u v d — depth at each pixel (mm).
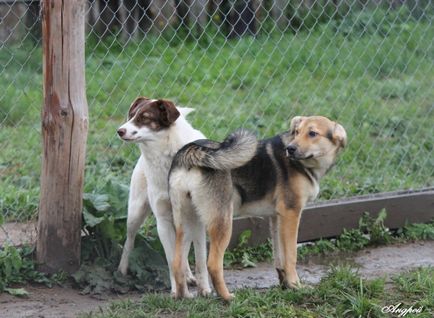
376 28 13641
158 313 7180
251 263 9211
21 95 12438
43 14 7957
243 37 14953
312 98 13672
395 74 14469
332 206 9875
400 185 11297
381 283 7715
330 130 8016
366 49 13398
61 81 7992
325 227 9852
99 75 13531
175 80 13172
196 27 15750
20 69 12312
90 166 11086
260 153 8047
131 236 8391
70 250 8297
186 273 8445
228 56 14695
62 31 7914
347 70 14086
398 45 14117
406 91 14336
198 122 12797
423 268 8469
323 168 8094
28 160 11578
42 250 8281
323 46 13594
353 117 13406
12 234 9359
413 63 14445
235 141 7262
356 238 9930
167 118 7688
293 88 13977
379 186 11211
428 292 7625
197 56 14875
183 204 7473
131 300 7598
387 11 13195
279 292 7582
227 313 7043
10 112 12070
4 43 11781
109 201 8750
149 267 8422
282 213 8008
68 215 8242
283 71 14094
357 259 9492
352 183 11281
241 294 7555
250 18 14844
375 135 13227
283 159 8047
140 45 12734
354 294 7477
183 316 7117
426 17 13727
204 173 7395
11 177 11047
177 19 15984
